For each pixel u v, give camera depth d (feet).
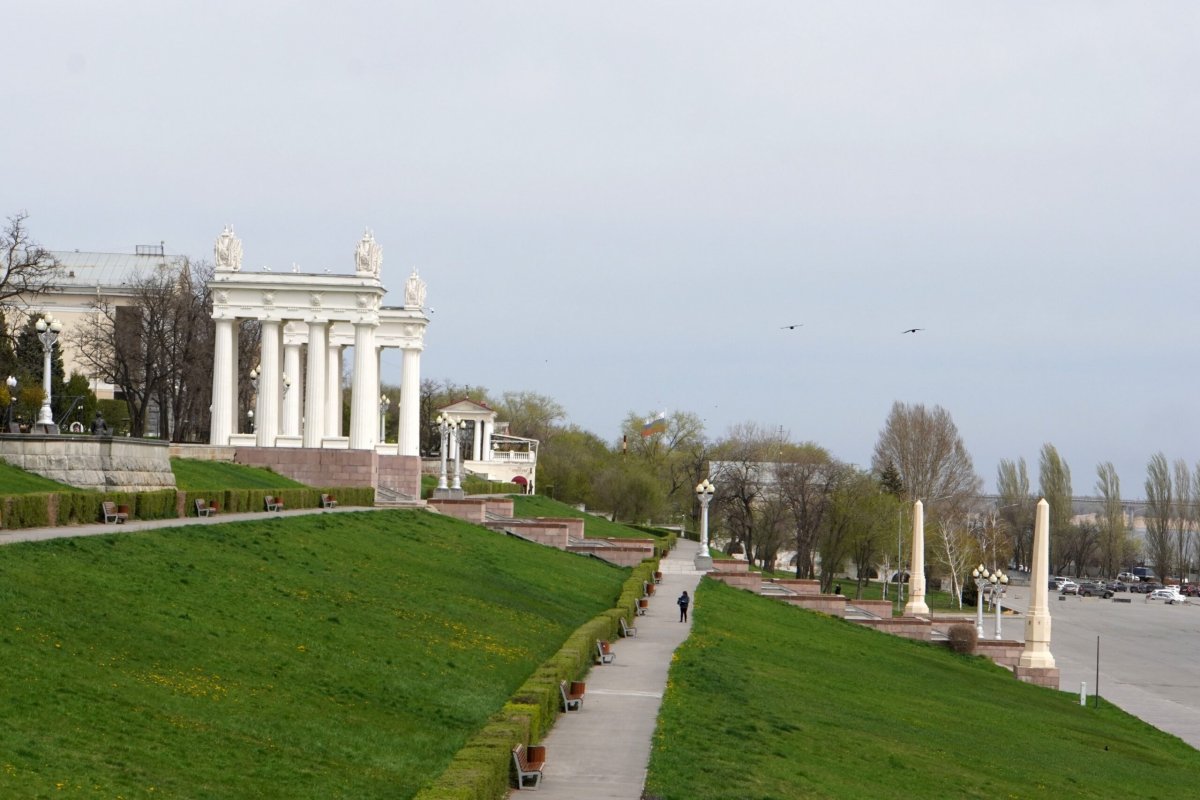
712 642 212.43
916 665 263.90
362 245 390.21
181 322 442.50
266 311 384.27
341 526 236.84
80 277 567.18
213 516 219.61
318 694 124.47
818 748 146.10
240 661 126.72
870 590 644.27
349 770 104.01
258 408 384.47
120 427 465.47
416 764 109.81
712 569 346.33
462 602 193.57
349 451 350.64
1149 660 418.92
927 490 631.56
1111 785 173.58
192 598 144.05
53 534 159.43
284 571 175.42
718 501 632.38
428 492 429.79
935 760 157.99
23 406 331.16
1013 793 149.48
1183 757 225.76
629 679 167.43
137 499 195.42
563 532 333.62
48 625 117.39
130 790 87.30
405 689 133.80
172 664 119.14
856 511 547.49
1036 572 317.22
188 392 450.71
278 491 258.57
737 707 157.79
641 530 553.23
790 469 599.16
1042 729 213.46
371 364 388.98
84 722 97.96
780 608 306.35
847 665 232.53
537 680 135.03
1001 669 311.88
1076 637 486.38
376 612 166.30
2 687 99.55
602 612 230.48
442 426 448.65
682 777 116.06
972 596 605.31
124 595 135.95
